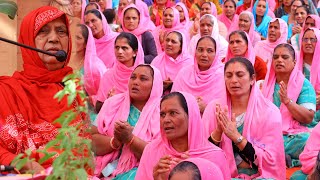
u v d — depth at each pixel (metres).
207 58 7.43
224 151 5.42
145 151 5.16
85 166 3.42
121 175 5.65
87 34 8.39
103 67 8.45
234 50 8.21
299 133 7.01
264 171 5.50
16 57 7.79
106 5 12.73
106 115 6.02
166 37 8.61
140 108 6.04
